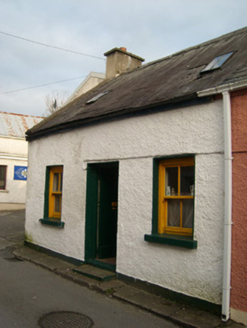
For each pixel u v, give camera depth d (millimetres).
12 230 12102
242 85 4508
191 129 5219
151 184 5777
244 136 4555
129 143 6281
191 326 4340
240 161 4562
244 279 4359
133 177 6129
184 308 4898
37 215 9031
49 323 4438
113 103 7332
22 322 4418
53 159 8547
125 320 4633
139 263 5820
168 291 5270
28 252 8695
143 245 5781
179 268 5145
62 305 5117
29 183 9586
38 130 8992
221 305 4551
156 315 4789
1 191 17547
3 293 5516
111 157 6684
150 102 5832
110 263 6934
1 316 4570
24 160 18344
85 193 7332
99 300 5387
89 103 8883
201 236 4902
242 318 4340
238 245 4461
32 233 9195
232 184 4613
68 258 7605
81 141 7574
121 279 6148
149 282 5605
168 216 5836
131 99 6812
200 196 4984
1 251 8945
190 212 5480
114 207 7695
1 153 17547
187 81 6133
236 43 7133
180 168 5645
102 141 6953
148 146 5898
